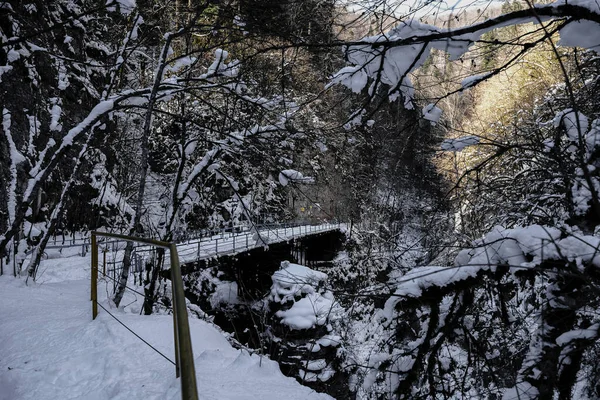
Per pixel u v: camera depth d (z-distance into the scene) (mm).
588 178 1906
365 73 3740
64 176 17875
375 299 4234
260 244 10320
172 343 4340
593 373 3693
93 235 5184
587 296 3143
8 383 3365
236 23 5941
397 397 3965
